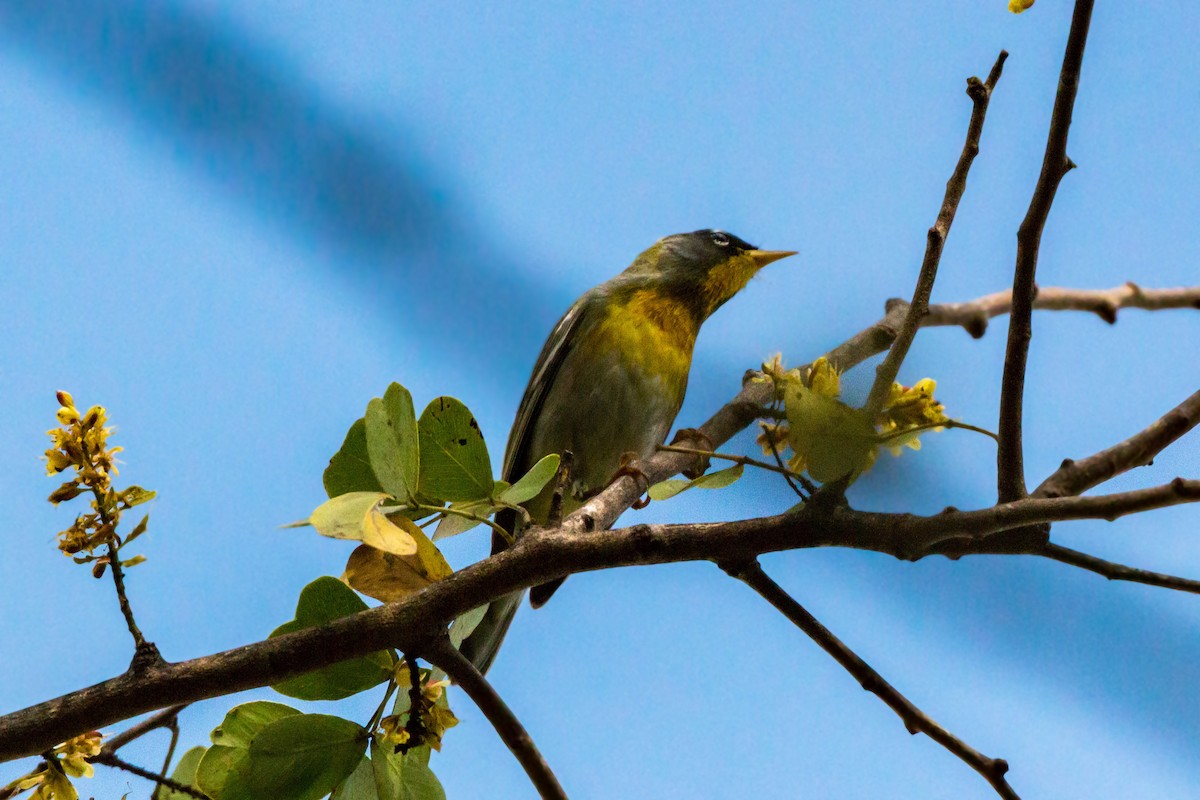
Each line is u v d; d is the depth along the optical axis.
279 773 5.24
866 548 4.73
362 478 5.60
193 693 4.75
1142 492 4.14
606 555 4.97
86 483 5.07
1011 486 5.01
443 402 5.56
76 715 4.63
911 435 5.15
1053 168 4.97
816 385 5.16
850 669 5.09
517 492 5.57
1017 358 4.98
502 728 4.77
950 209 5.21
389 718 5.34
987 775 4.91
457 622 6.30
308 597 5.13
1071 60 4.98
